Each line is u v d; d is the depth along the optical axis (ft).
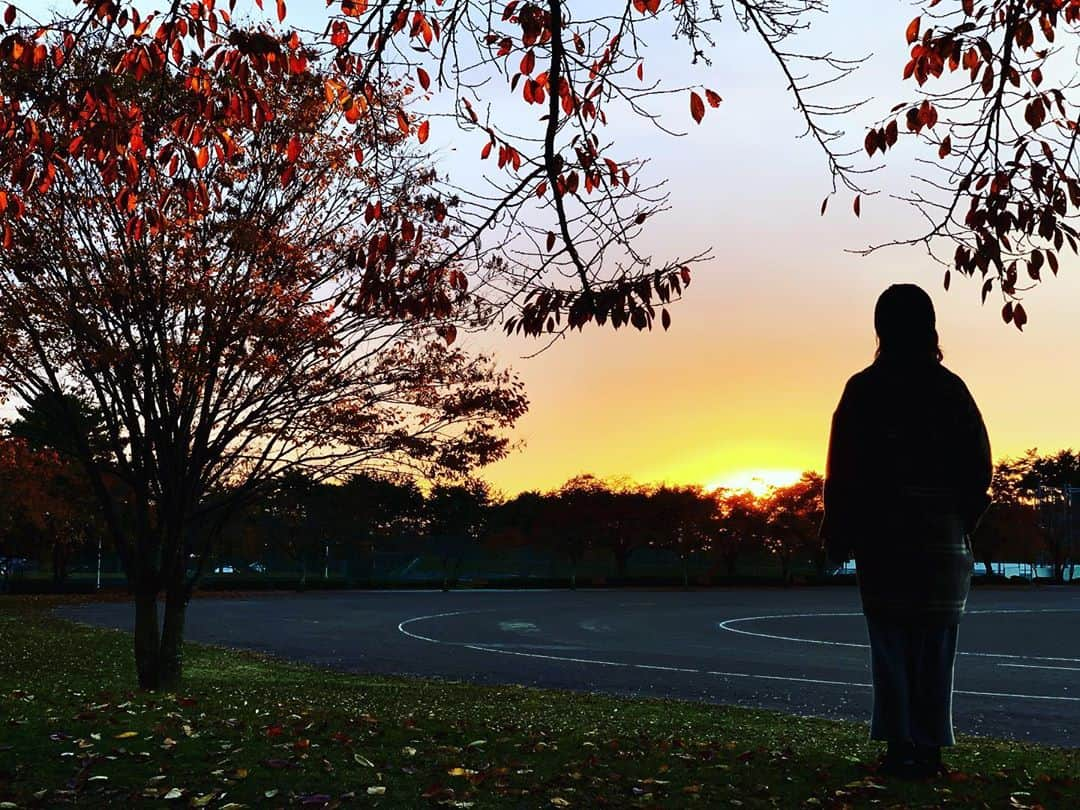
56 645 78.84
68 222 43.37
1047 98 18.65
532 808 16.67
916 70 19.49
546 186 19.84
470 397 49.21
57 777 18.08
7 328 43.01
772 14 19.01
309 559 234.99
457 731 25.49
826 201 19.52
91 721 23.68
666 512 276.62
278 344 44.96
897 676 18.39
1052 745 37.19
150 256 42.88
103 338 44.19
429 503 259.19
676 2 19.62
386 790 17.48
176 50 20.85
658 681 63.31
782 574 317.63
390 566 285.23
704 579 283.79
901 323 17.67
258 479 51.16
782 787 18.20
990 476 17.58
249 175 45.29
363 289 21.30
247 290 44.01
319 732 24.64
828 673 68.18
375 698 46.60
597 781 18.89
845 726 38.88
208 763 19.42
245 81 21.40
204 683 53.42
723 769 20.38
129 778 18.10
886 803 16.53
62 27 20.65
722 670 70.08
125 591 207.62
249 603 163.84
